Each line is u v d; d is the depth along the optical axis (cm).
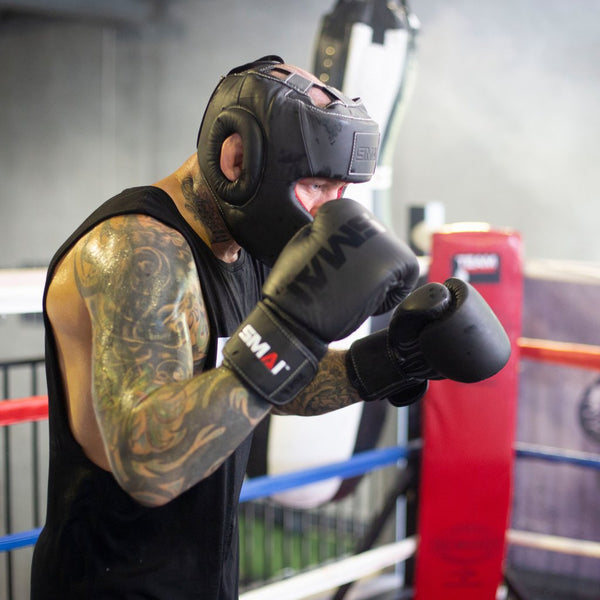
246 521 277
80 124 752
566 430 276
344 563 205
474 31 636
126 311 80
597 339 272
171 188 96
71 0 657
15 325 565
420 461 219
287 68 91
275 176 88
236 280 100
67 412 95
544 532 282
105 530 94
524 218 642
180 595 95
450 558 212
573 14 603
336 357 110
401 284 85
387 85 246
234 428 78
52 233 773
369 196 253
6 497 200
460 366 91
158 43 739
